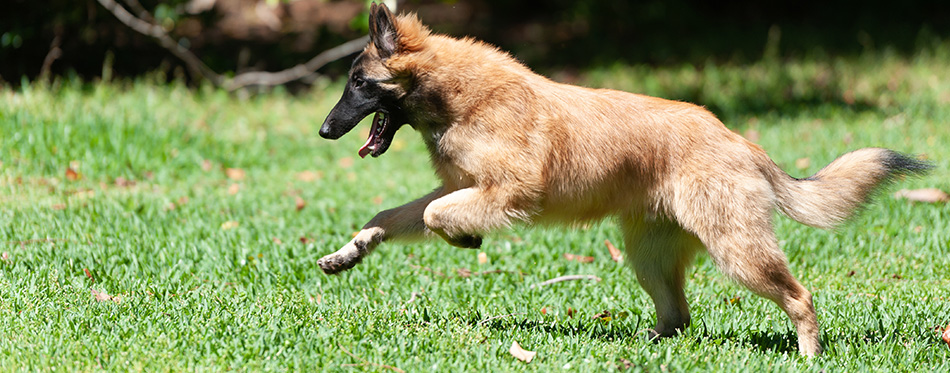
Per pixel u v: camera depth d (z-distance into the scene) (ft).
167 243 25.96
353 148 44.91
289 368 16.43
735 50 67.67
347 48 56.29
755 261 18.69
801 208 19.86
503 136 19.06
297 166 41.09
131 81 54.29
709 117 19.77
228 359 16.66
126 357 16.48
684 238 20.39
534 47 71.97
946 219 29.78
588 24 77.30
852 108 49.80
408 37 19.48
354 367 16.58
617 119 19.54
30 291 20.21
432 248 27.43
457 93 19.27
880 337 20.20
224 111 49.75
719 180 18.90
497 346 17.98
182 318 18.66
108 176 35.29
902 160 20.03
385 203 34.73
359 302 21.84
